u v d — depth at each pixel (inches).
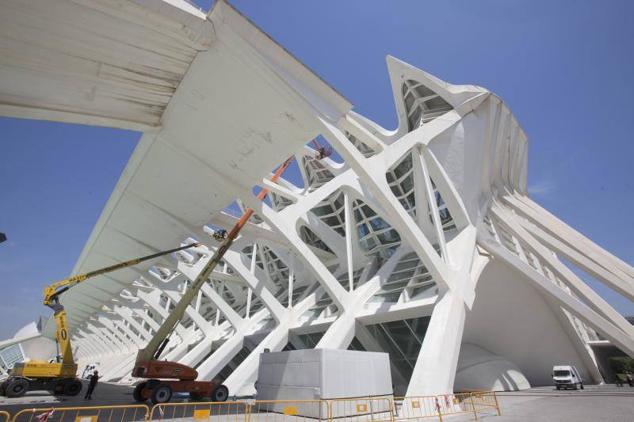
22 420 352.5
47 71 381.1
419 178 789.2
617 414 401.7
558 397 609.9
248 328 905.5
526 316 853.8
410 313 596.7
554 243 741.3
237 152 554.9
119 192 717.3
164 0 341.4
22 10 310.5
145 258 735.7
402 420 384.8
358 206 978.1
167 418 385.4
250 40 395.2
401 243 869.2
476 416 398.0
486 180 876.6
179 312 586.9
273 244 871.1
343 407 402.6
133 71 418.6
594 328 592.4
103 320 1710.1
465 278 597.9
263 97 451.8
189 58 419.2
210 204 692.7
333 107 470.9
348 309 664.4
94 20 338.6
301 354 438.6
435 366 462.0
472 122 835.4
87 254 1007.0
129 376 1246.3
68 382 675.4
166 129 541.6
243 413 440.8
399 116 955.3
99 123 491.5
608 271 657.0
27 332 2738.7
